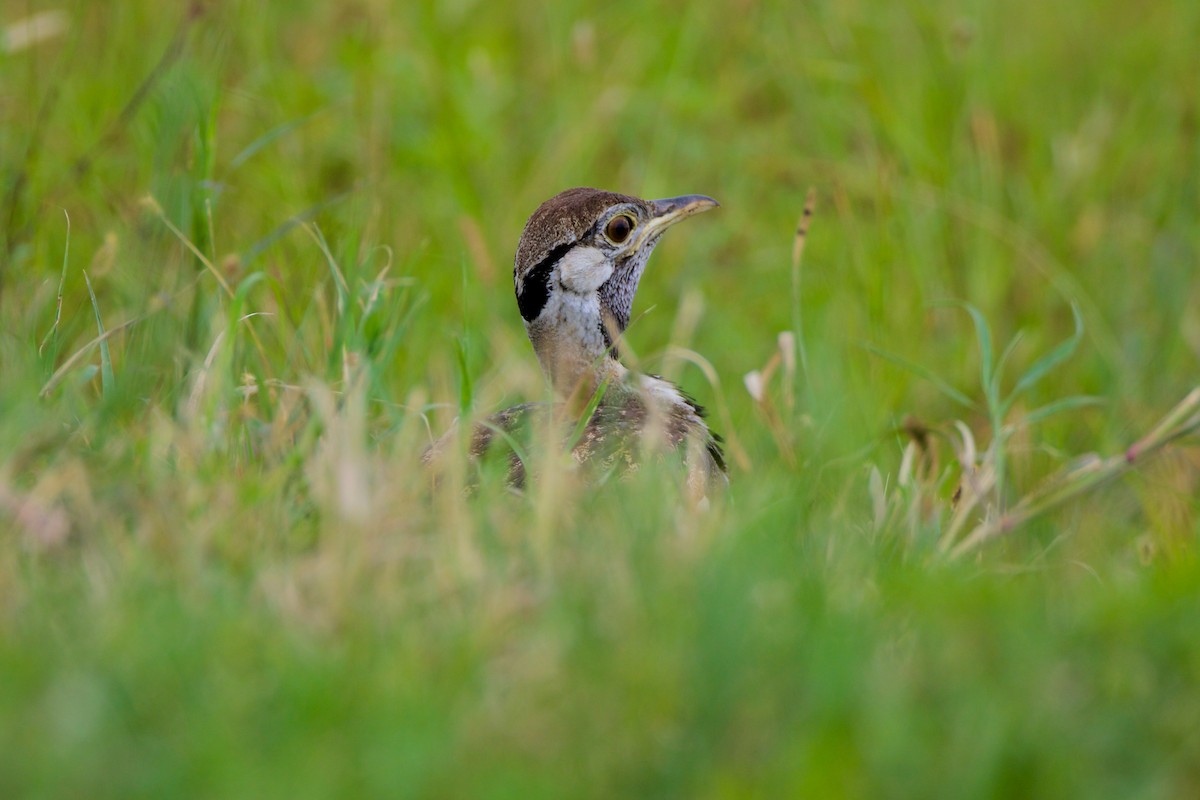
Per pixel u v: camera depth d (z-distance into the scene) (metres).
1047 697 7.85
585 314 14.48
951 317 19.20
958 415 18.36
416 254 16.72
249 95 18.66
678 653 8.08
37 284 14.84
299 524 10.41
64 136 17.73
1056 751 7.31
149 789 6.91
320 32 21.80
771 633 8.38
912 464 14.75
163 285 14.70
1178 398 19.02
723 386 18.52
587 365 14.47
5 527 9.63
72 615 8.41
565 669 8.06
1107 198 20.98
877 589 9.55
